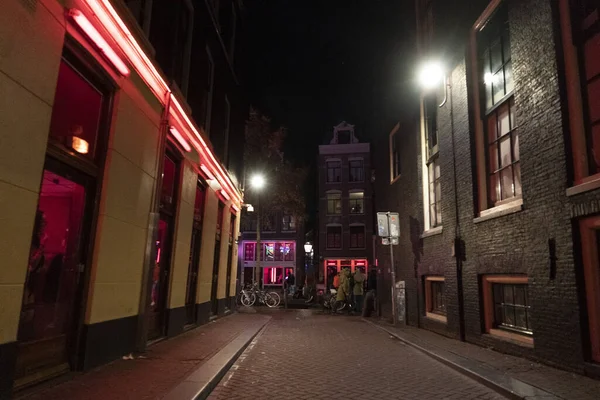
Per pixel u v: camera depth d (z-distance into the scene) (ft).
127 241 20.30
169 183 27.94
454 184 31.32
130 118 20.31
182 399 13.62
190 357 21.07
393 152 50.52
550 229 20.35
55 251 15.79
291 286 103.14
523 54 22.99
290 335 33.78
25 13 12.73
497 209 25.57
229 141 47.80
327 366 21.81
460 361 21.62
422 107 39.47
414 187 40.55
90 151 17.49
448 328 31.55
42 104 13.60
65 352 16.43
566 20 20.30
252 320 42.88
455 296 30.45
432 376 19.63
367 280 67.10
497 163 26.99
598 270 18.03
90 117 17.58
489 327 26.81
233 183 48.26
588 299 18.20
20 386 13.51
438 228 33.94
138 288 21.75
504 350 24.27
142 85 21.44
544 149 21.02
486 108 28.40
